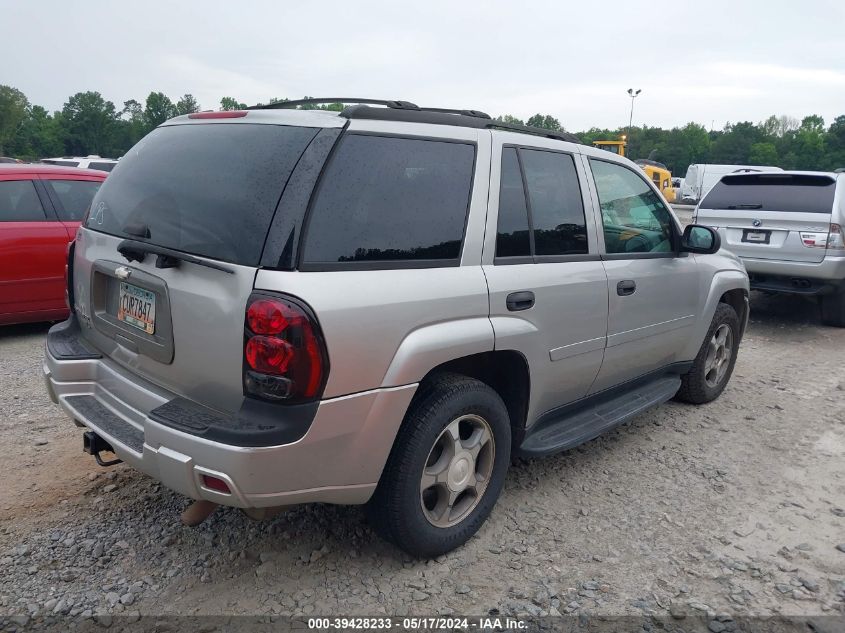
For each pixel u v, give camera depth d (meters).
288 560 2.98
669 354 4.57
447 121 3.03
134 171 3.11
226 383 2.44
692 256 4.66
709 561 3.12
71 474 3.66
